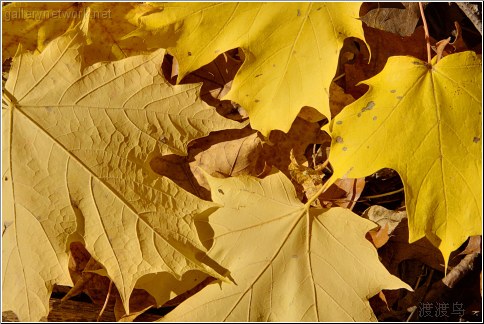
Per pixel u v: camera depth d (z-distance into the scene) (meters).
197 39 0.33
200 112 0.33
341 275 0.34
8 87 0.33
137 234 0.32
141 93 0.33
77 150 0.32
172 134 0.33
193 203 0.33
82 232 0.32
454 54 0.33
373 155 0.32
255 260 0.34
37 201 0.32
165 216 0.32
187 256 0.32
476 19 0.35
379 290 0.33
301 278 0.34
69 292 0.35
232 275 0.33
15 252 0.33
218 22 0.33
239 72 0.33
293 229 0.34
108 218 0.32
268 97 0.33
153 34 0.33
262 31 0.33
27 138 0.33
